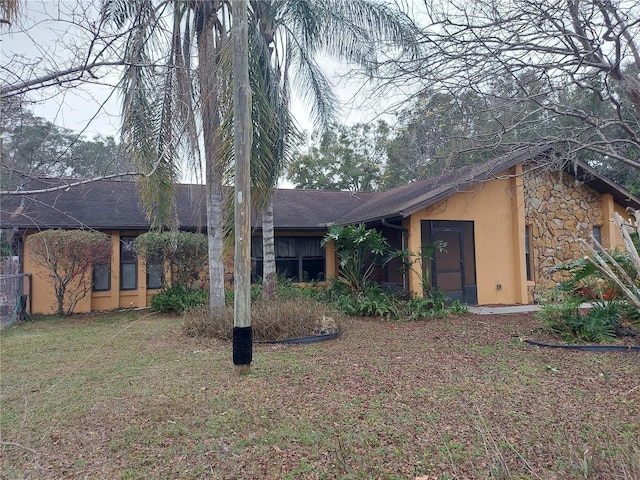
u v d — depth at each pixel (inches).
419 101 320.5
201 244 470.0
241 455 138.8
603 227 520.4
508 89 303.4
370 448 140.2
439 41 279.7
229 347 285.9
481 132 332.5
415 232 444.5
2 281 389.1
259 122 283.6
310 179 1028.5
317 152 1018.7
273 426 159.2
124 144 228.7
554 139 307.7
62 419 169.8
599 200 525.3
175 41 251.6
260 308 324.8
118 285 497.4
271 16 374.9
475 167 441.4
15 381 219.6
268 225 417.4
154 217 336.8
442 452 135.6
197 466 132.7
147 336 333.4
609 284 278.4
